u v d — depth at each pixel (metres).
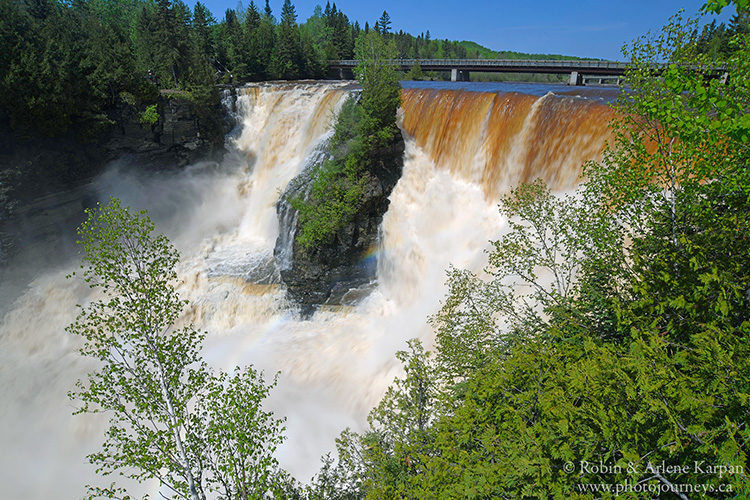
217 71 74.50
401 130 40.16
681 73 9.39
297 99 49.97
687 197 12.07
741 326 8.40
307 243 34.66
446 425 13.30
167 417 14.70
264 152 51.31
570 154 27.64
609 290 14.06
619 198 13.92
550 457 9.66
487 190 33.50
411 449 14.15
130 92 43.84
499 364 13.62
